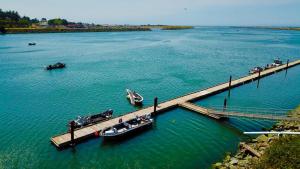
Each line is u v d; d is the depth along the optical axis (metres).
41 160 34.34
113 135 38.94
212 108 50.78
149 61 108.44
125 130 40.19
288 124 42.12
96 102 57.00
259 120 47.34
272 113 49.97
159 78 79.19
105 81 74.69
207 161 34.59
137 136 41.28
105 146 38.06
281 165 28.25
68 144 37.12
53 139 37.56
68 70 89.38
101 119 45.16
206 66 99.00
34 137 40.28
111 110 48.06
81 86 69.25
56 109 52.28
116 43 180.00
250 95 63.28
